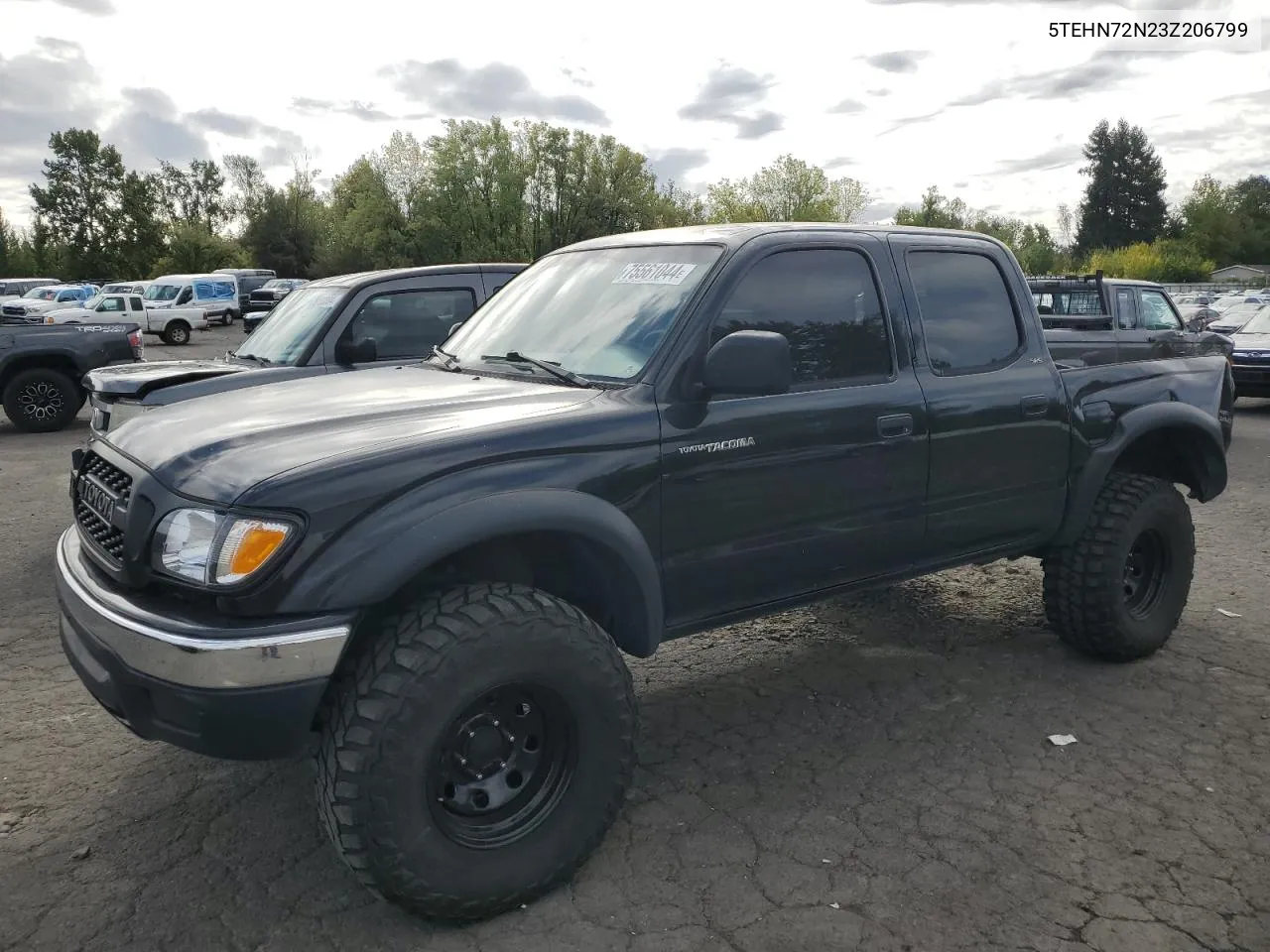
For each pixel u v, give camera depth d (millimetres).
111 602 2543
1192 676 4324
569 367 3256
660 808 3256
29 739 3766
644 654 3023
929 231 3896
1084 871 2881
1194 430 4582
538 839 2686
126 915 2695
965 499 3795
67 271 72688
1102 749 3650
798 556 3357
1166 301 11148
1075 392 4133
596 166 50156
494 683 2531
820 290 3445
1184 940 2572
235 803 3281
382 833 2416
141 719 2508
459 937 2605
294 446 2596
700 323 3113
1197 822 3141
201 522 2436
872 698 4133
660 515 2984
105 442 3043
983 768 3514
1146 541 4453
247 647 2314
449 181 49281
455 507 2531
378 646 2500
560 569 3078
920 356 3676
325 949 2561
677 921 2664
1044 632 4895
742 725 3893
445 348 3910
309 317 6922
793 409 3256
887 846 3018
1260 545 6590
